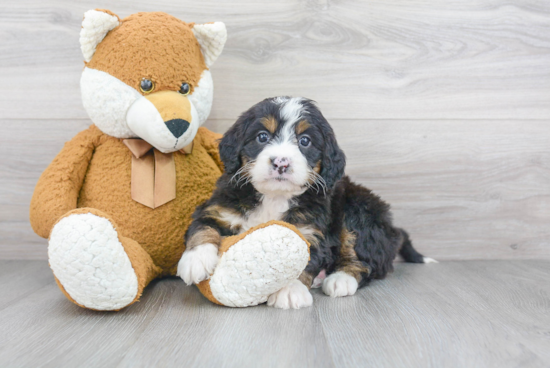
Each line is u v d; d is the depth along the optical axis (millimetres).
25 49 2330
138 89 1769
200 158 2070
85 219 1401
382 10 2412
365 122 2455
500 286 1948
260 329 1398
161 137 1766
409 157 2477
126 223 1883
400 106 2459
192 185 2004
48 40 2330
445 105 2467
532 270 2258
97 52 1788
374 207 2035
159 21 1833
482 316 1546
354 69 2432
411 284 1987
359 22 2414
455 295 1808
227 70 2398
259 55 2400
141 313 1542
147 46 1762
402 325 1449
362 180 2473
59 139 2379
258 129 1758
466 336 1361
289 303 1611
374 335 1360
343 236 1971
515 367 1161
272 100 1851
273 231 1479
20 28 2320
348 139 2457
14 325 1421
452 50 2445
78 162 1882
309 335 1353
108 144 1947
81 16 2332
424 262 2434
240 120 1818
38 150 2377
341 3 2396
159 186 1902
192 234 1713
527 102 2480
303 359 1188
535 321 1500
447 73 2455
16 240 2408
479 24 2443
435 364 1171
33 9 2314
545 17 2449
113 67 1758
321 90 2436
